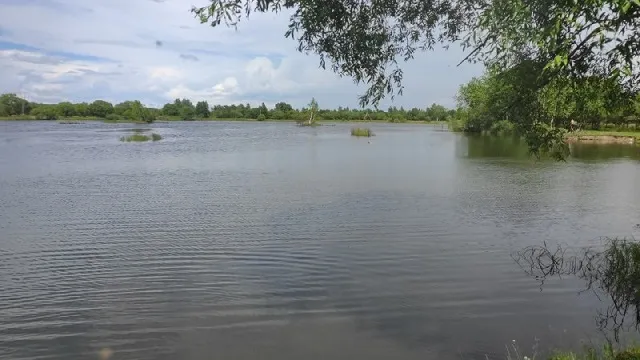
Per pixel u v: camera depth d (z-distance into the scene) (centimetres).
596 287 998
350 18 557
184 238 1380
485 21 466
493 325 834
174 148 4688
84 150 4391
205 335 802
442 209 1781
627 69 460
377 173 2814
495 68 545
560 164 3275
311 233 1434
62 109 15138
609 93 564
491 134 7175
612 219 1636
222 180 2508
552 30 402
